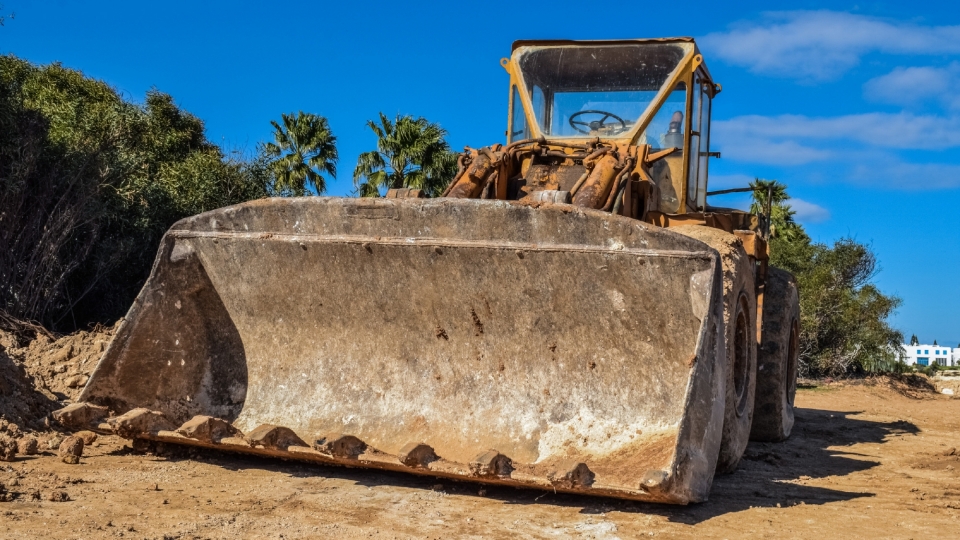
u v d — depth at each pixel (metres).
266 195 19.08
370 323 5.68
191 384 5.92
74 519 4.13
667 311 4.92
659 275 4.85
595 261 4.98
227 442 5.23
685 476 4.35
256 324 5.96
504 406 5.33
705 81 7.84
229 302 5.98
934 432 9.47
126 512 4.32
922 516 4.91
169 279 5.83
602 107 7.30
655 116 7.19
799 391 15.76
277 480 5.15
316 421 5.64
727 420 5.52
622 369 5.13
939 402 14.37
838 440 8.44
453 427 5.36
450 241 5.25
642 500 4.50
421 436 5.38
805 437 8.55
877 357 18.69
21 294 12.38
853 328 19.02
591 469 4.80
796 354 8.48
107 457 5.62
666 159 7.14
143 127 17.70
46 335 11.20
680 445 4.33
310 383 5.78
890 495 5.52
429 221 5.31
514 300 5.28
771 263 20.55
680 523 4.49
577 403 5.19
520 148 6.66
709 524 4.51
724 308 5.34
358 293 5.64
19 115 13.32
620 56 7.39
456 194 6.30
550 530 4.29
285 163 26.25
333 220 5.54
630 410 5.07
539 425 5.21
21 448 5.58
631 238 4.88
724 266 5.52
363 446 5.03
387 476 5.30
